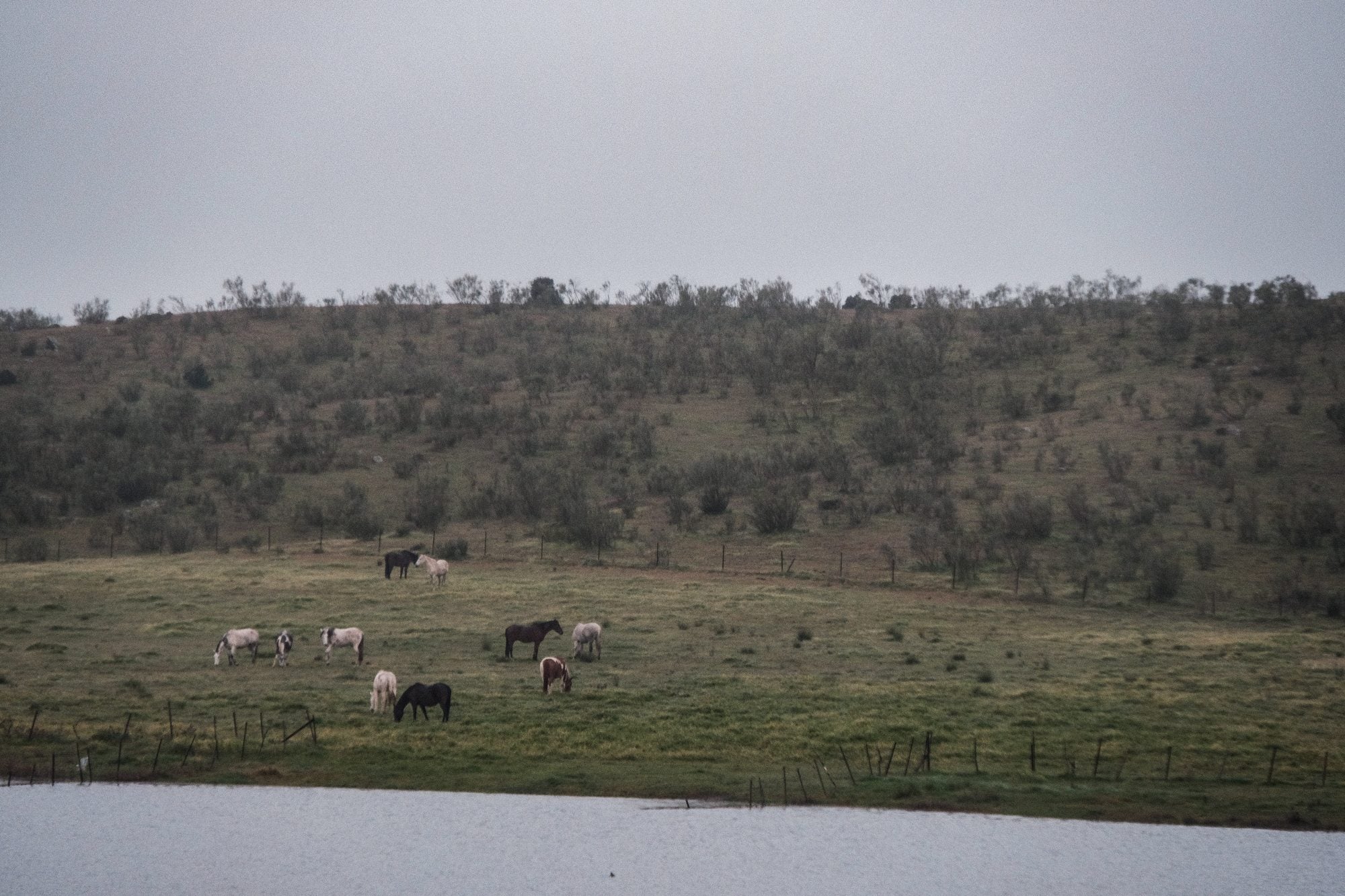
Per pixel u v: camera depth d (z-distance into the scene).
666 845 66.25
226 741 81.56
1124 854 65.19
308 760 78.88
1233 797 74.12
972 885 60.03
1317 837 68.06
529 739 83.06
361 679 100.44
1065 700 95.31
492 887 59.94
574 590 149.88
